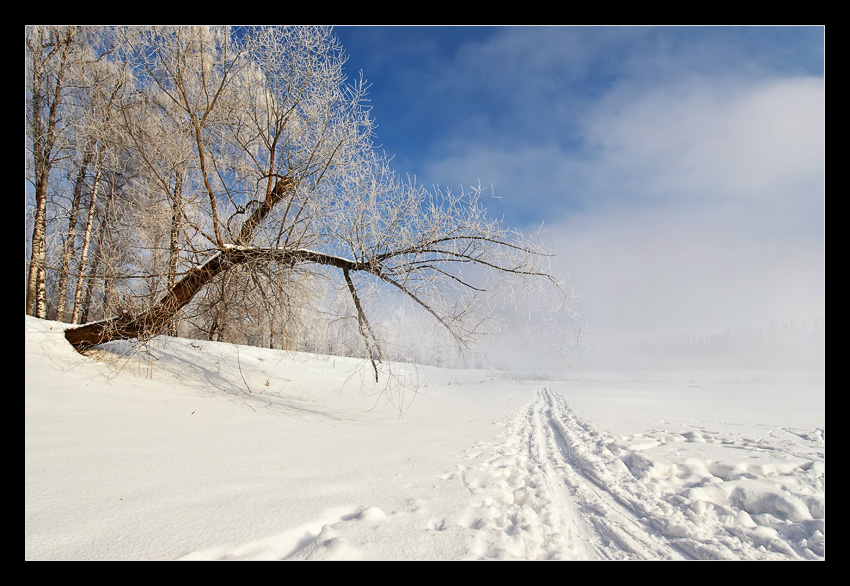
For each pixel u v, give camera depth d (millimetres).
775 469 4418
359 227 7238
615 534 2971
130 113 7785
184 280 7848
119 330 8031
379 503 3098
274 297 7957
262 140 8109
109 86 8344
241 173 8070
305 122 7816
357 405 10359
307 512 2785
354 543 2375
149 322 7992
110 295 7688
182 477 3352
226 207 8188
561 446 6223
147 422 5383
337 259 7625
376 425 7277
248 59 7707
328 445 5059
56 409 5379
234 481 3352
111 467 3459
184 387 8305
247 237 7891
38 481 3037
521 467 4789
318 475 3715
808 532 2936
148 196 7688
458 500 3250
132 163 8586
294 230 7770
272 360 12898
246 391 9383
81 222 12164
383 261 7336
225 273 7797
